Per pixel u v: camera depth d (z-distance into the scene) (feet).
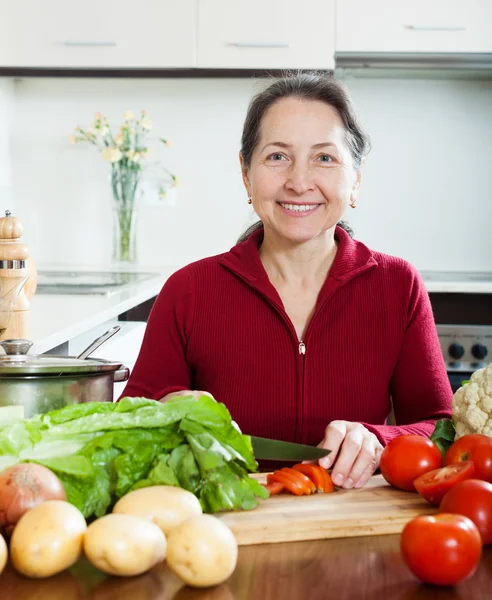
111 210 12.02
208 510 3.04
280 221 5.08
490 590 2.49
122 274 10.52
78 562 2.63
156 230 12.21
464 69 10.73
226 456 2.99
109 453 2.96
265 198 5.07
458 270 11.99
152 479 2.88
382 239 12.04
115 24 10.79
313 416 5.20
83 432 2.95
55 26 10.81
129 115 11.60
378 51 10.69
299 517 3.04
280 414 5.21
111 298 7.97
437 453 3.48
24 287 6.39
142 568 2.45
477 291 9.86
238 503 3.01
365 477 3.57
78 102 12.05
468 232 11.98
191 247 12.21
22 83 12.03
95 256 12.23
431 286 9.87
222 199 12.14
